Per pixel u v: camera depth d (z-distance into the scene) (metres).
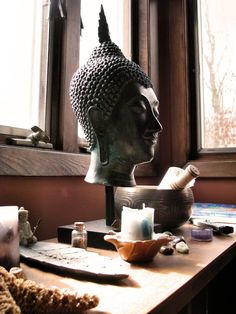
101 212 1.15
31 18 1.02
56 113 1.00
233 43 1.62
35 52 1.02
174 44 1.71
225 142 1.59
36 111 1.00
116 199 0.86
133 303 0.41
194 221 1.07
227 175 1.50
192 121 1.67
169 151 1.67
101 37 0.84
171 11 1.74
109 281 0.50
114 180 0.75
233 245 0.79
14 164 0.76
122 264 0.60
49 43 1.01
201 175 1.55
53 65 1.02
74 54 1.05
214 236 0.90
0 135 0.82
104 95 0.74
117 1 1.48
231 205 1.36
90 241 0.74
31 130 0.92
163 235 0.66
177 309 0.46
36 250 0.63
